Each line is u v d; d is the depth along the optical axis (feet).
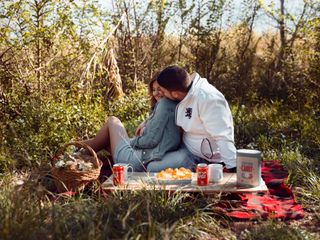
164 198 13.26
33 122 18.48
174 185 13.92
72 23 20.34
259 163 13.61
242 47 30.27
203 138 15.25
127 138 16.39
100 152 17.38
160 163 15.43
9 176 15.47
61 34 20.34
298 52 26.66
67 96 21.54
